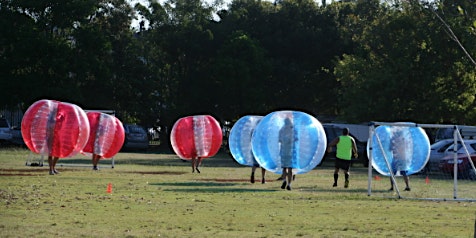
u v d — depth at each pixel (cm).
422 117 5994
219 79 7719
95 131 3947
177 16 8262
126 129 7088
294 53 8156
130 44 8031
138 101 8031
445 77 6003
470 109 5969
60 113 3438
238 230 1697
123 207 2116
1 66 7088
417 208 2288
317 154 3022
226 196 2545
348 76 6669
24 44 7062
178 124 4162
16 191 2503
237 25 8256
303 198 2541
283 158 2966
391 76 6041
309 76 8169
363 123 6275
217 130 4150
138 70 7962
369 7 8069
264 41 8169
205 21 8294
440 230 1761
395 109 6088
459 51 5631
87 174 3550
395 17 6156
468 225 1861
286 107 8194
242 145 3731
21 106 7550
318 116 8594
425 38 5881
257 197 2534
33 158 4769
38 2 7206
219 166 4781
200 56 8294
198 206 2189
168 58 8344
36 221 1767
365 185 3344
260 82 7844
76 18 7375
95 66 7281
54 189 2639
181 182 3206
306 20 8231
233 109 8056
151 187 2866
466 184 3581
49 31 7456
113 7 8100
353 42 7988
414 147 3119
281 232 1677
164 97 8194
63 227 1677
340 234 1659
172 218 1892
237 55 7762
